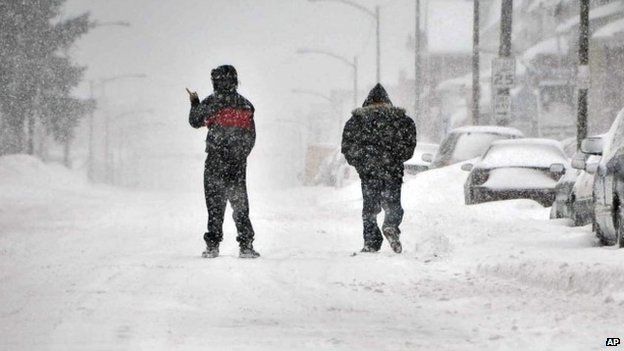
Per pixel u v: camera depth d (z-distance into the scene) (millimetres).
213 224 30406
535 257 26219
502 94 81188
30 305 19391
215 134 30109
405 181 71625
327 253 31984
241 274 25438
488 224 42594
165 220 50781
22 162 125688
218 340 15844
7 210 62188
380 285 23594
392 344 15672
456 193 64062
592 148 34875
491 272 25688
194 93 30469
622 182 30422
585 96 66875
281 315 18828
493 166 56031
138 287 22484
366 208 32656
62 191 104312
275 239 38281
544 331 16875
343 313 19188
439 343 15797
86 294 21125
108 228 44469
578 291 22344
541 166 55469
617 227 31188
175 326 17172
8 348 14742
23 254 30906
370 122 32469
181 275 25094
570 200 44062
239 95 30562
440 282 24281
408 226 43500
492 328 17438
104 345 15109
